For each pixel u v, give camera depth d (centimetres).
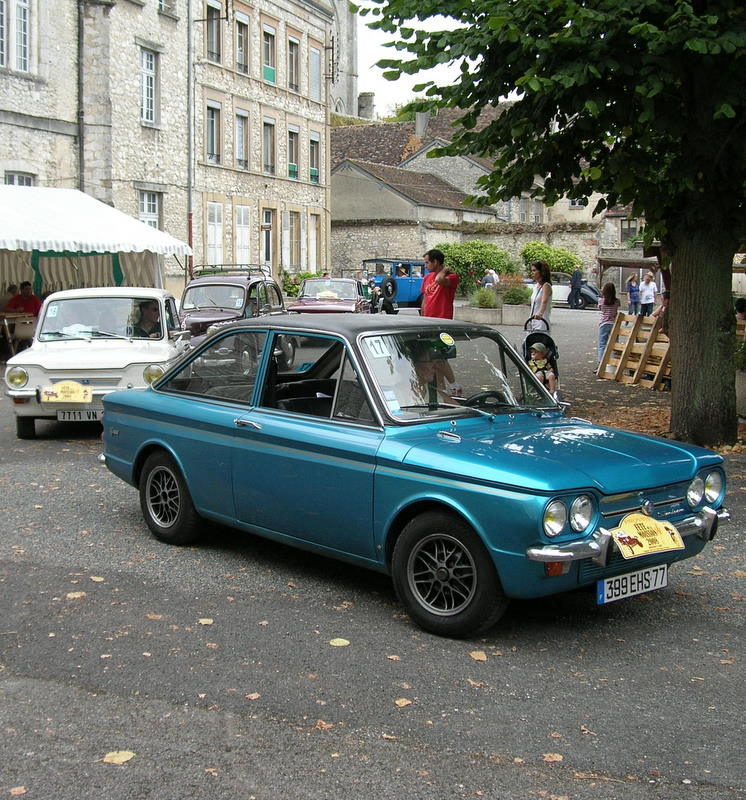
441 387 595
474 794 366
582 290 4612
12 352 2027
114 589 602
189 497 683
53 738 406
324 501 575
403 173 5841
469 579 514
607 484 500
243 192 3981
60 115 2773
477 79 995
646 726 427
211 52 3734
